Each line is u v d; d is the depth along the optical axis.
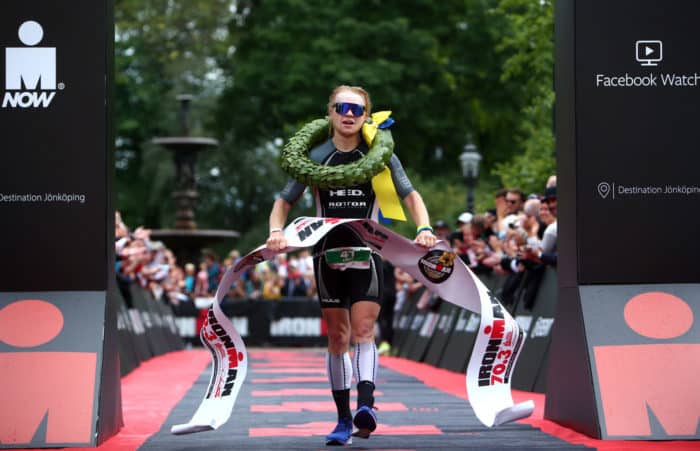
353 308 6.70
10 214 7.00
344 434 6.74
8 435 6.54
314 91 39.56
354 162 6.64
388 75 38.50
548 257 10.86
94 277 7.01
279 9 41.06
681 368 6.93
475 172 22.84
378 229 6.64
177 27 49.47
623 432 6.76
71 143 7.04
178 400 10.50
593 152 7.24
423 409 9.48
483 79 41.41
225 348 6.68
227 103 43.75
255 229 49.00
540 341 11.16
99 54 7.07
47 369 6.73
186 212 31.53
